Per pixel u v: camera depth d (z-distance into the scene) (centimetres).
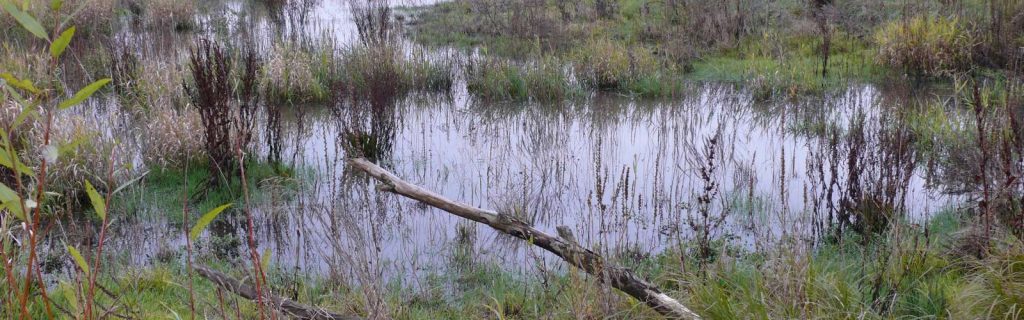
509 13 1630
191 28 1652
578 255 420
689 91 1212
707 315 393
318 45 1309
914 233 505
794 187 732
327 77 1174
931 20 1281
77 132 685
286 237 607
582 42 1477
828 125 950
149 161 760
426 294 499
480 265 555
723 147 879
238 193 709
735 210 670
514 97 1196
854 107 970
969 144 721
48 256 541
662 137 962
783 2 1602
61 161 652
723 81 1264
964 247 483
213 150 710
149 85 1009
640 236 609
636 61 1252
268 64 1148
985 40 1211
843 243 569
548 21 1555
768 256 477
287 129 987
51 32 1316
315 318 393
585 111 1122
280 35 1458
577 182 759
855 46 1379
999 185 508
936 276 455
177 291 468
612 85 1238
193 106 833
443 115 1107
